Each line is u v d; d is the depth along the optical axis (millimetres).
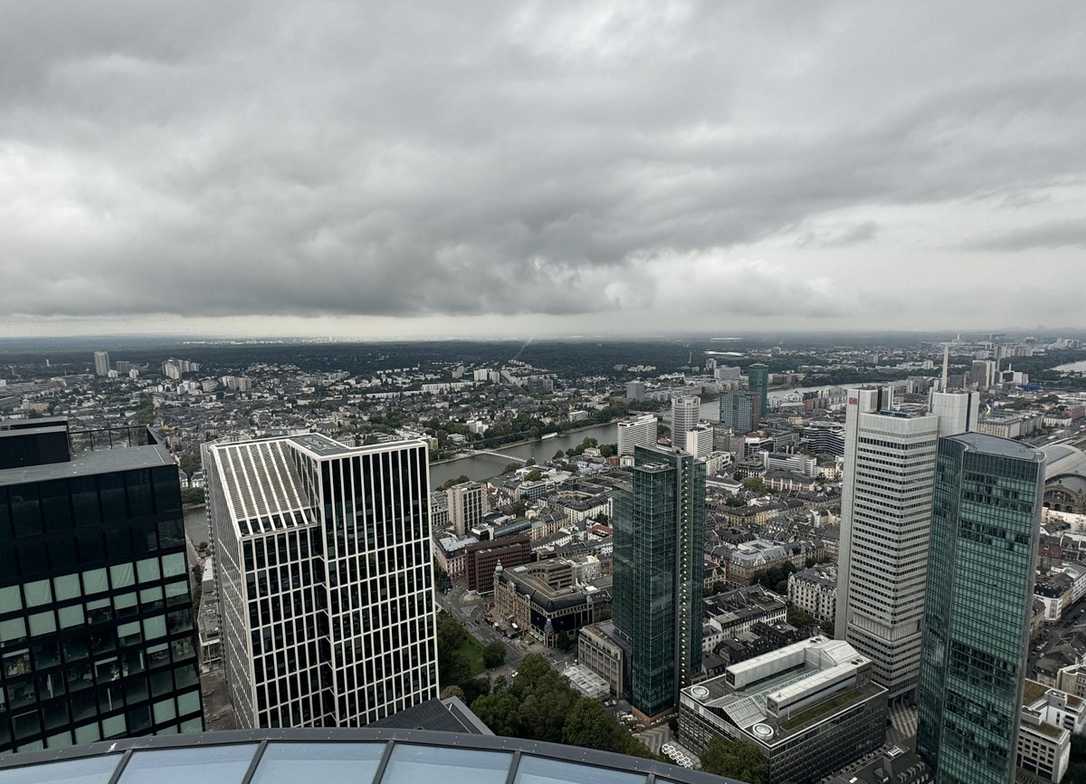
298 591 172375
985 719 198750
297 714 175500
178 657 110688
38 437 106438
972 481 197750
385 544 180500
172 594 109062
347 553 174750
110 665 104875
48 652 99875
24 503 96188
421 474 184875
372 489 176750
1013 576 189750
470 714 141250
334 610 174250
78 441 133000
